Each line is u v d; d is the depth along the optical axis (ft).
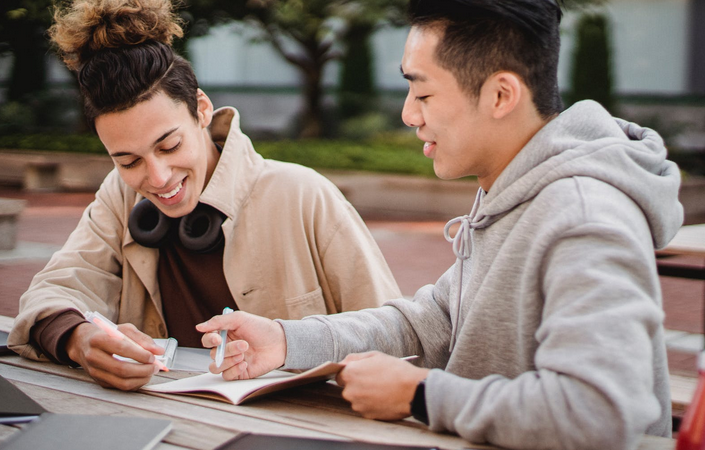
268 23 43.62
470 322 4.60
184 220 6.57
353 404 4.37
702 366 3.65
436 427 4.09
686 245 9.13
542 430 3.68
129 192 6.91
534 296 4.18
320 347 5.19
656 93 49.75
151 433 3.92
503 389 3.88
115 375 4.88
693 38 48.49
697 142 47.47
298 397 4.83
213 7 40.78
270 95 62.64
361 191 37.47
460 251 5.12
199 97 6.28
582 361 3.63
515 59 4.43
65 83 60.44
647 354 3.67
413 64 4.59
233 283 6.82
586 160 4.24
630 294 3.72
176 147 5.87
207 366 5.68
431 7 4.53
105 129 5.65
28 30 35.19
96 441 3.80
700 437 3.52
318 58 49.08
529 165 4.47
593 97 44.65
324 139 53.16
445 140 4.65
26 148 45.91
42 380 5.20
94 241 6.76
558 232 3.99
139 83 5.56
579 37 44.83
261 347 5.11
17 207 21.79
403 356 5.53
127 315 6.88
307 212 6.95
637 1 50.01
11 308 15.47
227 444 3.76
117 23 5.65
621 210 4.03
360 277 6.96
